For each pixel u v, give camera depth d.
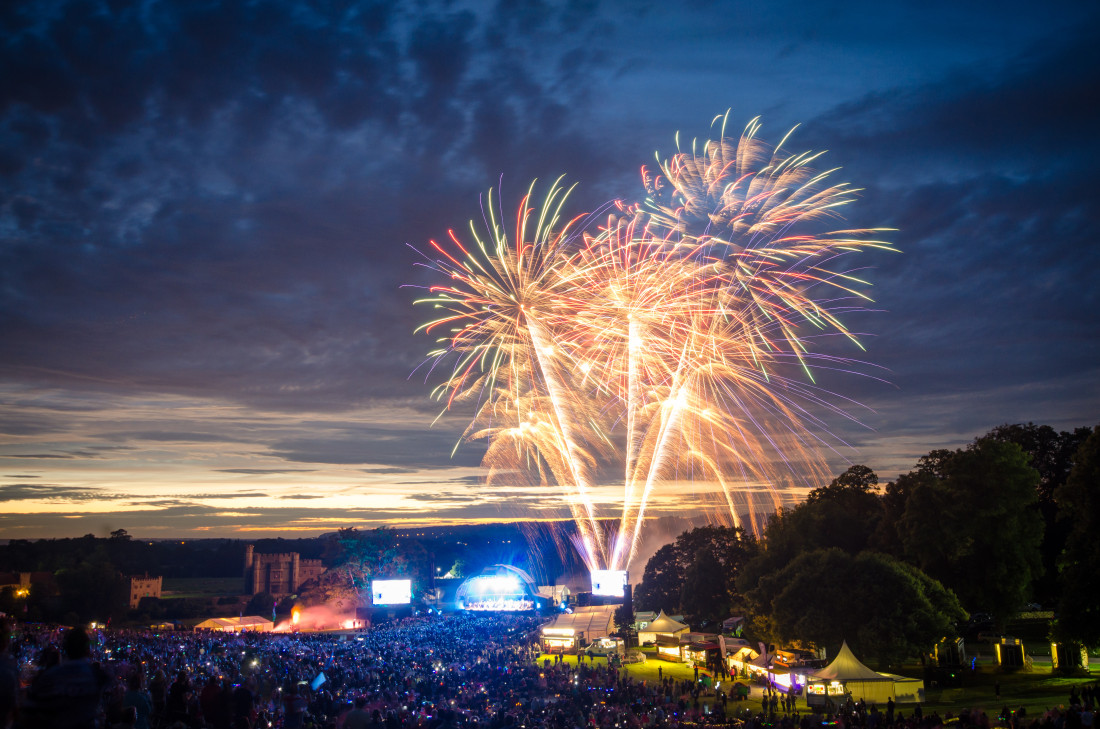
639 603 131.38
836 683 49.91
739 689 58.00
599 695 50.97
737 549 106.25
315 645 80.44
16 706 8.73
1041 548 81.81
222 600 194.62
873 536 83.25
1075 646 58.50
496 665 66.69
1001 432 90.00
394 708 36.22
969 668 63.47
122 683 19.22
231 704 17.42
